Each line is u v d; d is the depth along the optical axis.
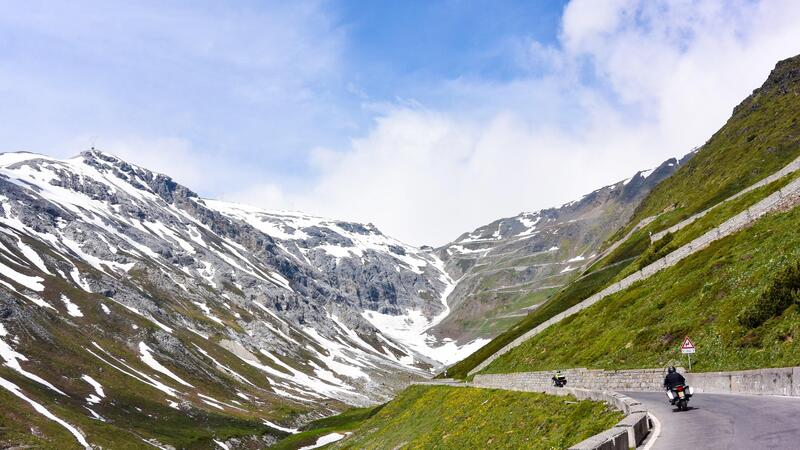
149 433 165.88
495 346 139.88
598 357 67.00
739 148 159.75
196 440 170.88
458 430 63.50
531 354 96.38
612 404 34.72
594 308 91.50
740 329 45.59
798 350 36.62
